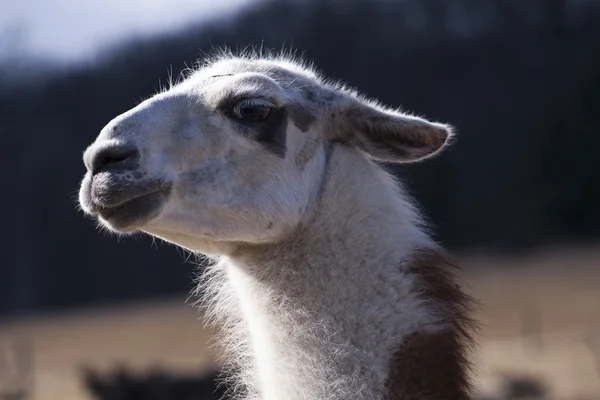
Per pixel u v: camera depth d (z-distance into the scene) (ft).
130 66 324.39
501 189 321.93
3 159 330.54
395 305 39.14
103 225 45.65
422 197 312.91
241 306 43.55
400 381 37.86
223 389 114.62
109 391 116.16
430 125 41.88
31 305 309.83
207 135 41.68
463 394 37.91
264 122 42.01
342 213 41.34
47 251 313.53
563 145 330.34
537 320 183.83
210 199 41.37
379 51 343.87
